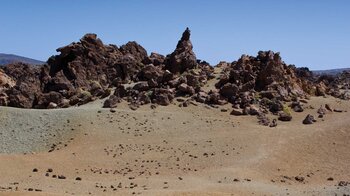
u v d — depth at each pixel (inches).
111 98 3193.9
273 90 3376.0
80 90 3663.9
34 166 2171.5
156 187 1839.3
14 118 2807.6
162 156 2327.8
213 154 2343.8
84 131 2667.3
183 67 3863.2
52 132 2677.2
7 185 1813.5
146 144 2507.4
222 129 2751.0
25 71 4077.3
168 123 2812.5
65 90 3688.5
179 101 3243.1
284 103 3297.2
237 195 1736.0
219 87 3481.8
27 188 1760.6
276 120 2997.0
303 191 1905.8
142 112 2974.9
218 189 1815.9
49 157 2326.5
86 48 4074.8
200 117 2945.4
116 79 3823.8
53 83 3745.1
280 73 3540.8
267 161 2279.8
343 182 2086.6
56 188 1798.7
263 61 3759.8
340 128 2822.3
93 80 3892.7
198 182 1932.8
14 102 3476.9
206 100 3235.7
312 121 2972.4
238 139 2571.4
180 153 2361.0
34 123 2765.7
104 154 2377.0
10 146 2534.5
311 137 2679.6
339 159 2409.0
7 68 4308.6
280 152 2417.6
